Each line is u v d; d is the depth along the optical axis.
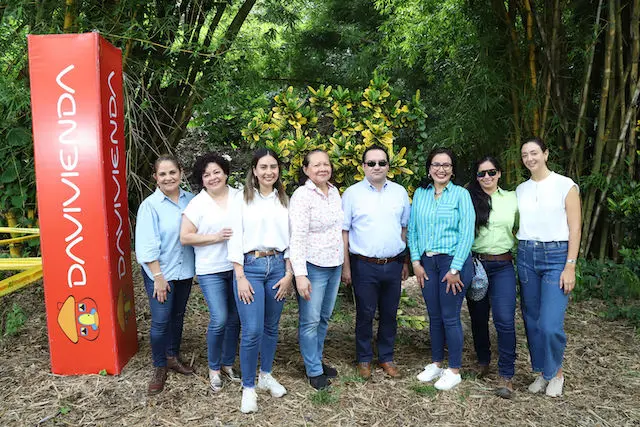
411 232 3.14
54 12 4.32
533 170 2.94
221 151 7.55
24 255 4.86
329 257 2.89
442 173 2.99
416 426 2.67
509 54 4.82
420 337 3.86
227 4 5.66
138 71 5.09
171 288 2.98
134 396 2.90
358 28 9.25
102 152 3.00
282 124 3.82
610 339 3.79
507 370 2.99
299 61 8.76
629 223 4.52
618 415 2.78
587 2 4.85
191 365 3.26
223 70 5.35
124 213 3.32
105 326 3.09
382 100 3.78
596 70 4.98
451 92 6.59
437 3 7.13
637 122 4.57
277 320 2.91
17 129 4.44
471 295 2.99
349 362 3.39
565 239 2.87
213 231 2.86
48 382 3.03
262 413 2.76
